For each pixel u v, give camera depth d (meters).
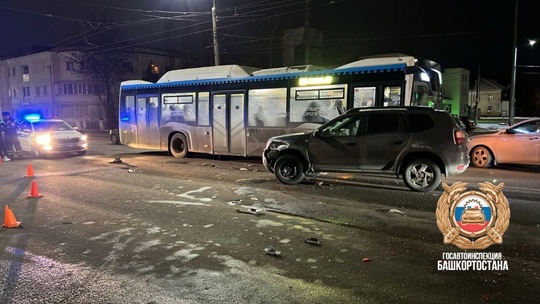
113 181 10.22
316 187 9.10
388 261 4.72
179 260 4.82
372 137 8.61
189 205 7.54
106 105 46.81
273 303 3.74
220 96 13.94
